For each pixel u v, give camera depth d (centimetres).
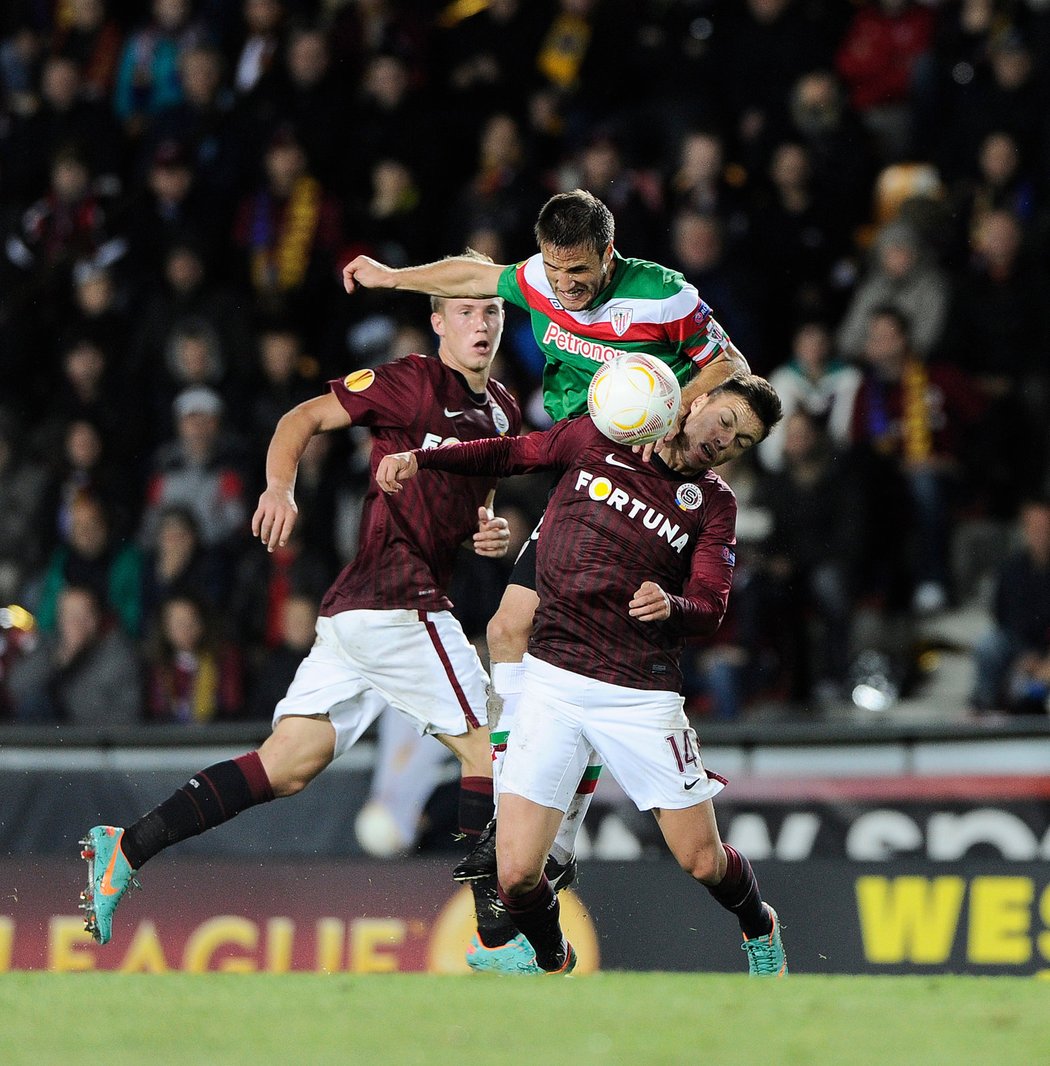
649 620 1633
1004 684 3095
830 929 2384
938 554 3397
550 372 1830
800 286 3719
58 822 2894
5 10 4856
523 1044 1177
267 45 4366
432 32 4338
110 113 4400
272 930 2503
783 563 3231
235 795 1848
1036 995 1424
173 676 3266
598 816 2705
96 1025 1262
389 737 2786
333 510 3456
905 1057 1134
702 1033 1218
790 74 3981
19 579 3762
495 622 1812
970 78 3950
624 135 3906
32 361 4156
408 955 2461
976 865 2366
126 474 3766
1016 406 3500
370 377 1908
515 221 3791
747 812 2733
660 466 1677
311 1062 1117
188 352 3775
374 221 3966
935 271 3597
